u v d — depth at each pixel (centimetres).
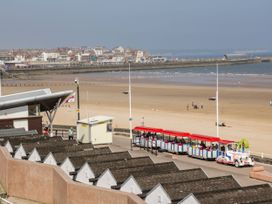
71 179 4309
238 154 6084
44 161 4953
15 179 4778
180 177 4169
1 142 5622
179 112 12244
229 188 3884
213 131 9425
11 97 7219
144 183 4038
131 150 7000
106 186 4284
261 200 3650
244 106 13250
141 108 13038
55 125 9375
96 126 7375
